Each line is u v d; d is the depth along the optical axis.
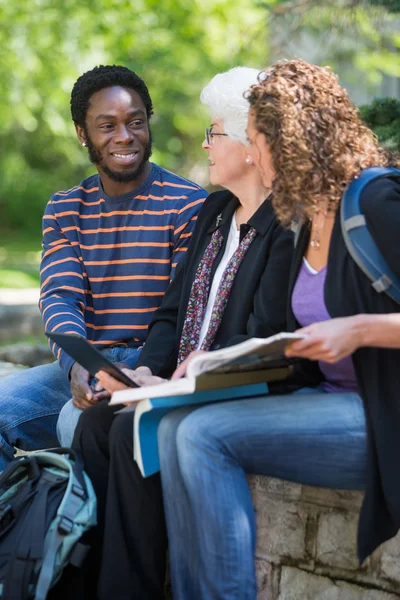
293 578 4.47
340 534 4.32
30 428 5.51
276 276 4.45
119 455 4.22
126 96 5.51
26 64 21.02
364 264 3.72
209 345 4.73
